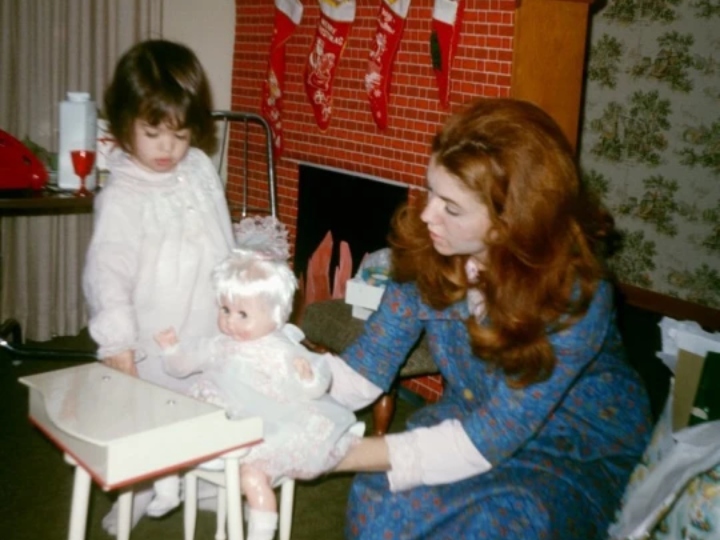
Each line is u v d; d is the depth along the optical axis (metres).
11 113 2.89
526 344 1.21
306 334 2.35
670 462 1.26
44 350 2.56
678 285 3.27
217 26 3.32
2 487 2.02
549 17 2.23
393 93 2.58
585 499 1.28
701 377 1.41
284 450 1.27
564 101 2.32
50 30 2.89
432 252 1.36
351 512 1.38
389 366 1.47
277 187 3.19
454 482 1.31
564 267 1.22
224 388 1.34
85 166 2.34
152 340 1.67
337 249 2.89
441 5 2.31
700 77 3.07
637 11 3.23
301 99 3.00
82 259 3.13
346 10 2.71
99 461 1.05
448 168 1.18
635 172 3.34
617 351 1.42
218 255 1.77
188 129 1.66
